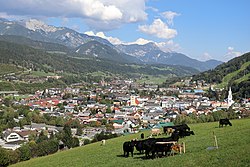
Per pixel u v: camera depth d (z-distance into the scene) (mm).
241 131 57500
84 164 49594
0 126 181625
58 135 138000
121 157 49844
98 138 116875
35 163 64750
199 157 39219
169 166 37344
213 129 69250
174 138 49250
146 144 45094
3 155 84062
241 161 34750
